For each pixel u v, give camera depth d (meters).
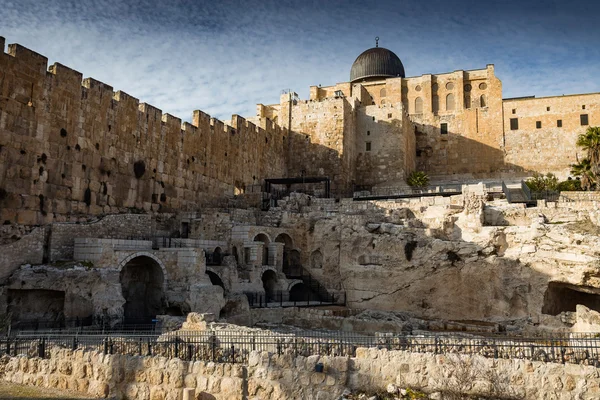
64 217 35.53
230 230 43.38
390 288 41.50
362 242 43.78
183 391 18.48
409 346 19.72
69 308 28.88
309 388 18.33
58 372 20.41
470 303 38.44
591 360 17.64
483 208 43.56
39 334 25.05
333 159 66.12
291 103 70.50
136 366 19.48
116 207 40.44
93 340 22.78
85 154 37.75
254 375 18.53
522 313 36.34
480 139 74.25
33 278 29.42
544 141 71.38
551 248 36.34
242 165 59.31
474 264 38.69
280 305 39.72
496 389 17.47
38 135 34.00
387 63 84.50
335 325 36.66
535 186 62.75
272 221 50.19
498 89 74.56
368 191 63.81
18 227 31.73
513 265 37.25
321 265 47.09
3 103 31.77
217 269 37.66
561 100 71.50
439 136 76.25
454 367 18.00
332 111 67.31
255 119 72.44
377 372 18.55
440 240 40.72
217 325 25.33
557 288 37.91
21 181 32.50
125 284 34.47
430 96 77.50
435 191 59.69
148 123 44.75
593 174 56.75
